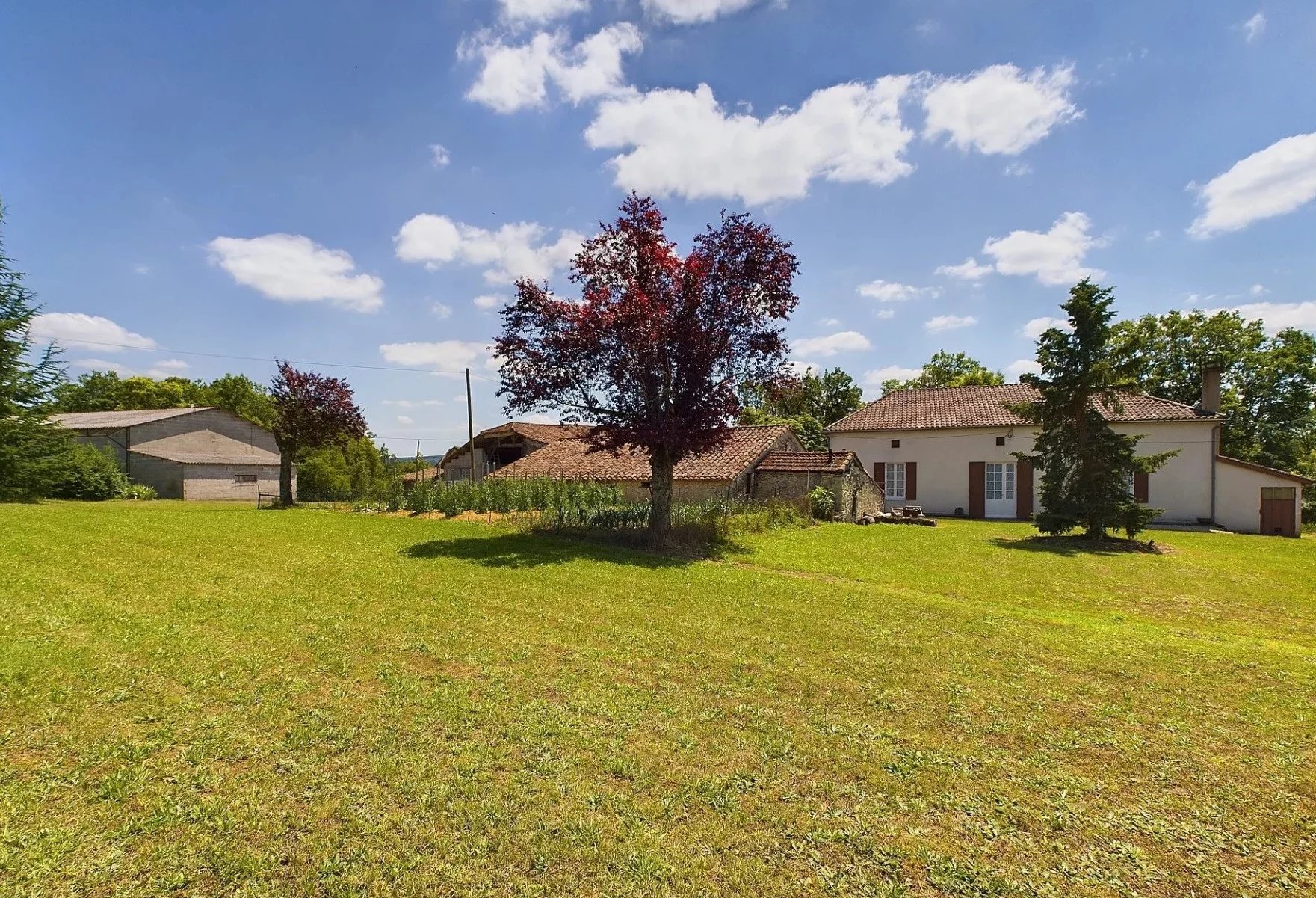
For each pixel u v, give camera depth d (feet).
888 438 97.40
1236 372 112.68
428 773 13.12
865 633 24.98
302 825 11.27
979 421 91.56
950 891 10.03
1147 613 32.17
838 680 19.49
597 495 72.95
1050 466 60.29
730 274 49.29
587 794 12.48
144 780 12.65
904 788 13.12
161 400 197.16
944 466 93.61
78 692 16.93
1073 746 15.28
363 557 40.86
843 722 16.37
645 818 11.76
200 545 44.01
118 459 120.78
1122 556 51.08
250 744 14.32
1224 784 13.58
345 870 10.09
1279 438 107.55
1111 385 57.06
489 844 10.84
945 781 13.46
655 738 15.15
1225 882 10.39
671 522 53.72
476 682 18.66
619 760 13.91
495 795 12.36
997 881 10.25
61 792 12.14
